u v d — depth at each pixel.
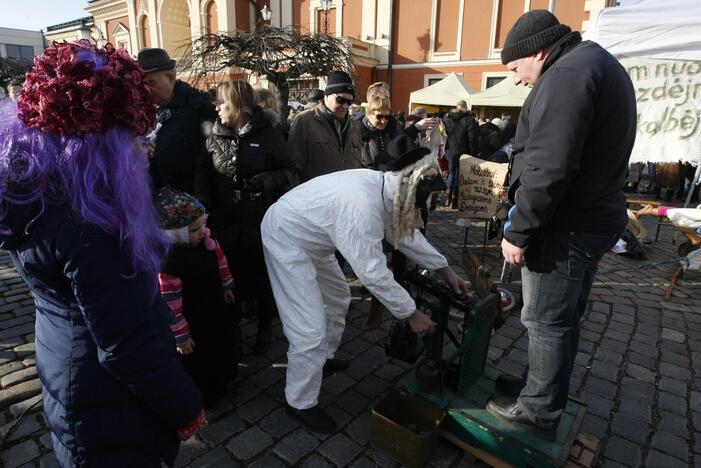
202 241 2.05
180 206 1.87
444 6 16.19
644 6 3.89
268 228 2.11
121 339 0.91
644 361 2.88
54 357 0.99
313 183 2.00
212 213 2.58
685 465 2.03
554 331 1.69
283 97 6.23
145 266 0.94
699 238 4.14
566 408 2.04
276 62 5.87
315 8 18.41
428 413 2.04
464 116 6.95
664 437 2.20
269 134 2.57
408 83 17.39
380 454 2.01
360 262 1.81
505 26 15.35
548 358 1.71
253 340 3.04
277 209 2.09
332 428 2.15
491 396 2.10
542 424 1.79
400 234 1.87
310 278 2.04
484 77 15.91
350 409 2.33
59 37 27.42
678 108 4.09
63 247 0.86
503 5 15.23
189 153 2.53
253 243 2.59
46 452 2.00
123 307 0.90
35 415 2.23
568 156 1.41
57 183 0.85
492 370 2.32
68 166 0.84
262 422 2.21
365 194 1.85
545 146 1.44
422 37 16.80
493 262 4.75
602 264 4.83
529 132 1.60
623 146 1.53
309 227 1.96
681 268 3.90
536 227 1.52
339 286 2.38
